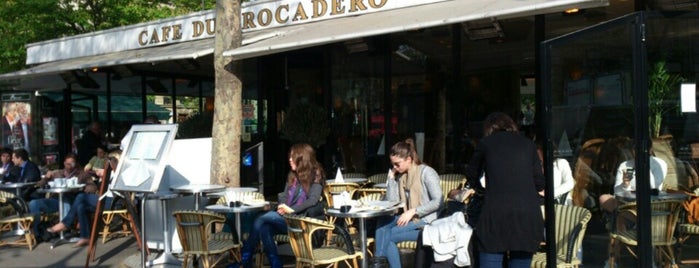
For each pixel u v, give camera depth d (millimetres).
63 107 15477
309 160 6777
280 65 12680
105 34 13594
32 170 10141
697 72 4785
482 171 5348
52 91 15570
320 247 6332
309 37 7902
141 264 7070
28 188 9875
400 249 6543
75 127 15242
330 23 9688
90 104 14945
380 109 10672
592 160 5234
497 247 4945
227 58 7559
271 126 12875
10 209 9883
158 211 8023
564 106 5324
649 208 4598
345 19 9797
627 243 4891
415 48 10016
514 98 8891
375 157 10766
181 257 7703
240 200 6797
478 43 9258
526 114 8758
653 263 4891
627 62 4668
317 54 12242
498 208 4949
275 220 6672
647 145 4559
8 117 15953
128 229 9781
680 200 4965
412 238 6086
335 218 7504
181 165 8227
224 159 7574
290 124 11312
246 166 10781
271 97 12820
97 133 12984
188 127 12477
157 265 7383
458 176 8766
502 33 8695
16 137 15875
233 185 7625
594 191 5336
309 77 12406
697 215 5016
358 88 11047
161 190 7996
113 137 14352
